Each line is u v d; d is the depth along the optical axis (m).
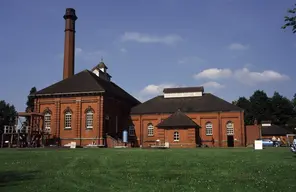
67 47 70.31
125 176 18.98
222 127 59.84
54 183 16.64
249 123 110.44
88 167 22.41
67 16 71.38
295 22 19.55
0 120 98.06
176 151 35.88
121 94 66.69
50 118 57.22
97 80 60.78
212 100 63.69
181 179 18.22
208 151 35.81
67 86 57.84
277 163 23.52
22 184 16.22
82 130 54.94
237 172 20.33
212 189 15.83
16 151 36.19
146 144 62.81
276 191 15.42
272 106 109.19
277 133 82.19
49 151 36.22
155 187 16.14
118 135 61.69
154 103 66.44
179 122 57.03
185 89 67.25
